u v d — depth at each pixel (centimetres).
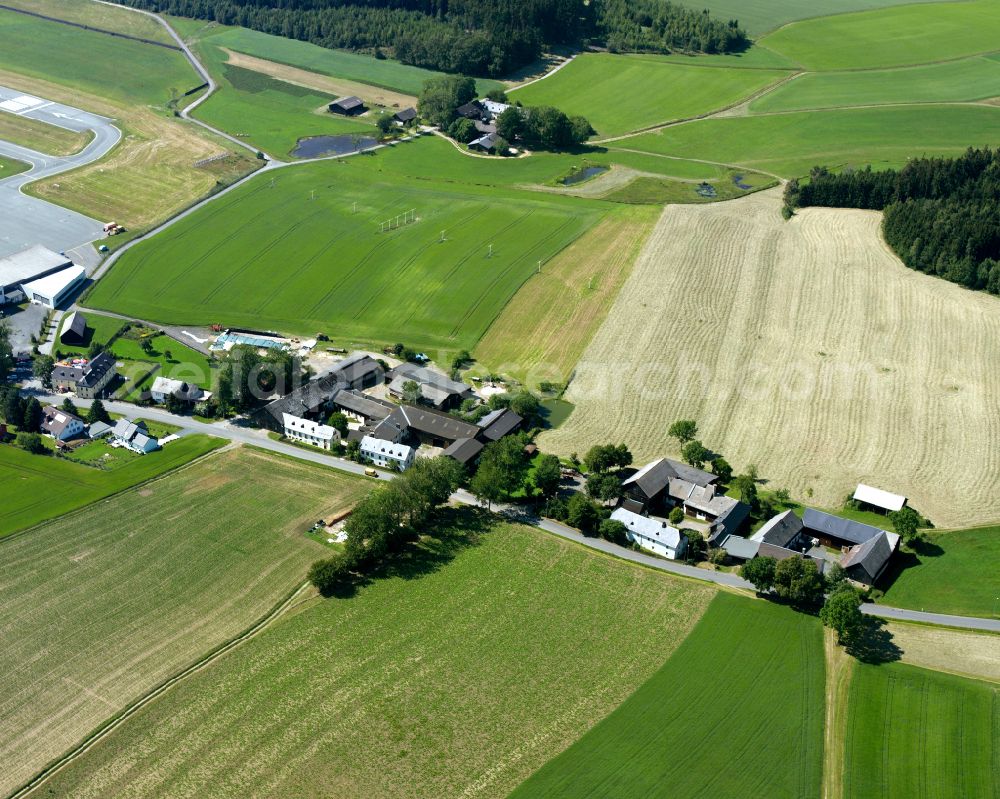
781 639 14138
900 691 13150
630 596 15025
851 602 13900
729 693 13112
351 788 11556
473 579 15338
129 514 16762
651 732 12438
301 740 12231
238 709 12700
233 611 14512
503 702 12900
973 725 12588
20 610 14462
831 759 12131
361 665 13488
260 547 15962
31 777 11706
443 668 13462
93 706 12744
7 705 12769
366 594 14938
